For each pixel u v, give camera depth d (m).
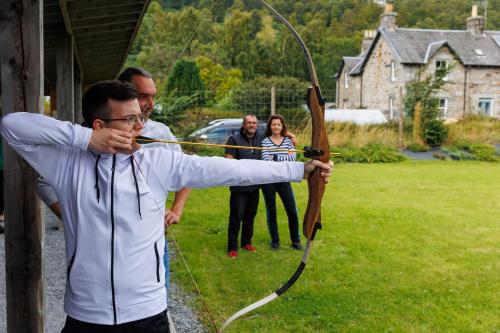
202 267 4.62
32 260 2.14
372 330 3.31
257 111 16.67
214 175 1.70
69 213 1.64
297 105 16.67
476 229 6.23
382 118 20.33
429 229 6.20
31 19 2.05
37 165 1.64
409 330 3.32
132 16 6.29
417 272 4.52
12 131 1.56
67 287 1.66
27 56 2.05
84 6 5.15
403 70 27.33
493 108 28.19
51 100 13.48
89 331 1.61
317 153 1.83
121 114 1.61
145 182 1.65
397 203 7.96
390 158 14.76
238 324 3.40
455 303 3.80
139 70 2.42
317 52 41.62
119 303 1.59
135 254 1.61
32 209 2.12
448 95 27.62
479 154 15.38
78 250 1.61
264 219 6.71
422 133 16.58
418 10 61.78
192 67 14.02
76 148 1.64
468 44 28.62
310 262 4.79
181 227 6.23
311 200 1.89
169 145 2.56
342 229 6.14
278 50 30.38
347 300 3.83
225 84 20.70
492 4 60.56
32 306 2.15
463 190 9.41
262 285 4.16
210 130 13.95
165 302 1.71
